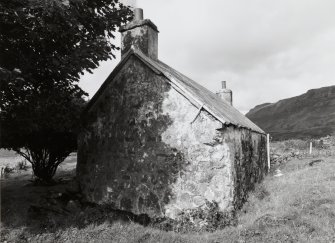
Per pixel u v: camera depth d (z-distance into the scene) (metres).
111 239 6.48
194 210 7.77
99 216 8.30
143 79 9.09
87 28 9.02
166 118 8.58
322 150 25.62
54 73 8.27
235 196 7.86
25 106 8.16
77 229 7.02
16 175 17.80
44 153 13.12
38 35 7.03
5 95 7.51
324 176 11.91
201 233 7.11
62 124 9.45
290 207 7.80
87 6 8.21
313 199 8.25
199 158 8.00
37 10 6.73
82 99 11.24
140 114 9.04
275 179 12.48
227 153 7.75
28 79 7.88
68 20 7.20
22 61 7.45
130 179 8.97
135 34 9.98
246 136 9.90
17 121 8.13
